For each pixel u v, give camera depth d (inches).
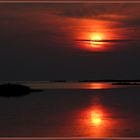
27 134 3267.7
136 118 4532.5
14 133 3368.6
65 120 4325.8
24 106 6195.9
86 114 5017.2
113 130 3506.4
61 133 3292.3
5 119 4446.4
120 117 4645.7
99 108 5915.4
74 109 5743.1
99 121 4229.8
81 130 3496.6
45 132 3403.1
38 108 5880.9
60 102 7116.1
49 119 4439.0
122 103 6889.8
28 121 4249.5
